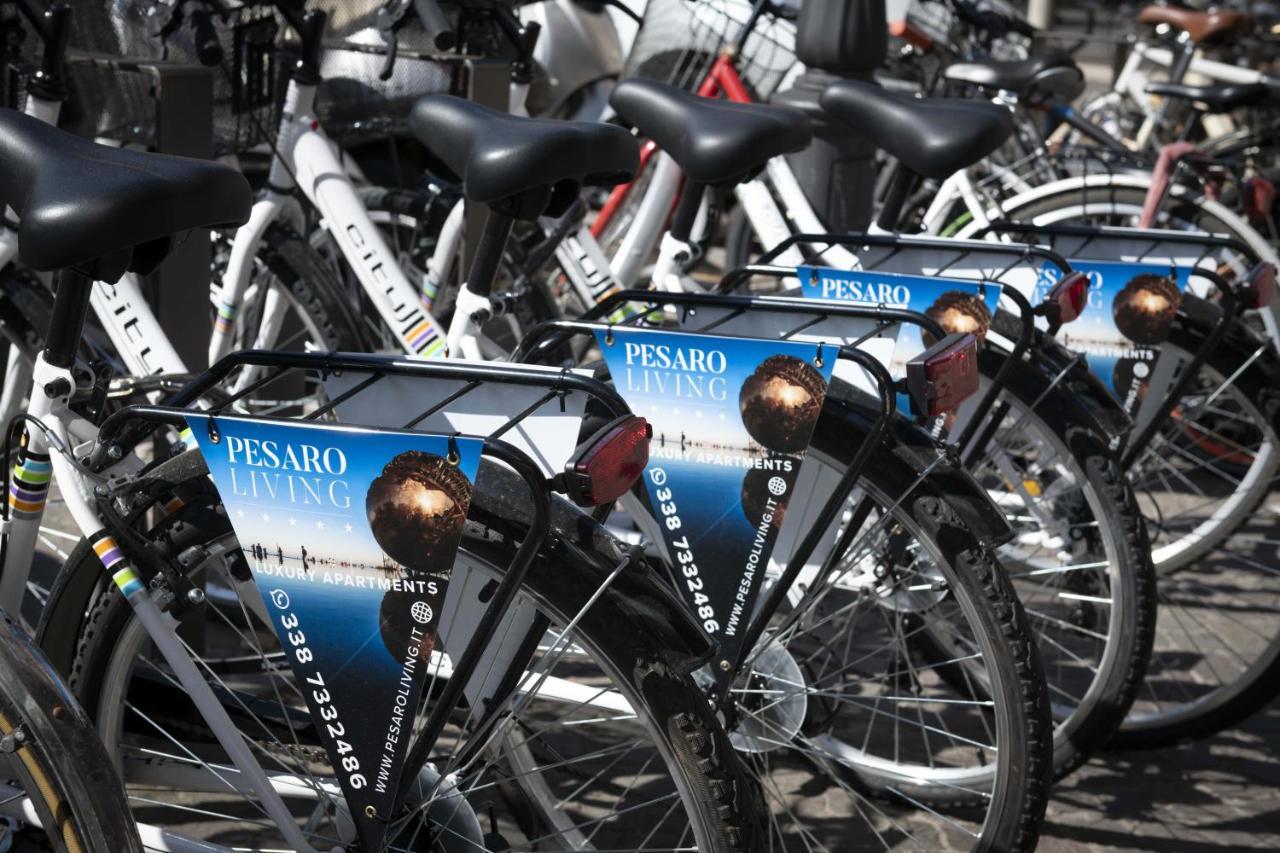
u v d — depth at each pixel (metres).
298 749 2.01
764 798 2.29
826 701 2.46
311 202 2.96
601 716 2.62
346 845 1.79
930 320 1.98
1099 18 8.12
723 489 1.92
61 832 1.61
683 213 2.49
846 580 2.39
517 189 2.02
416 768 1.65
